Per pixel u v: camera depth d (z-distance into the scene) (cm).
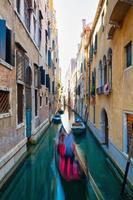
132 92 683
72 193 666
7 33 773
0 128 695
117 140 870
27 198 720
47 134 1856
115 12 745
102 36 1238
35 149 1241
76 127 1708
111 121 995
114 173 879
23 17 1059
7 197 722
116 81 894
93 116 1656
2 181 692
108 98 1064
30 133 1227
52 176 878
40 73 1608
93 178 823
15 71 881
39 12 1608
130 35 704
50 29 2486
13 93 851
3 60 703
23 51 1028
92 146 1394
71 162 723
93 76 1636
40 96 1645
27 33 1134
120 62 828
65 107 6244
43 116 1830
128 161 663
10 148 806
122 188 680
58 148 865
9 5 799
